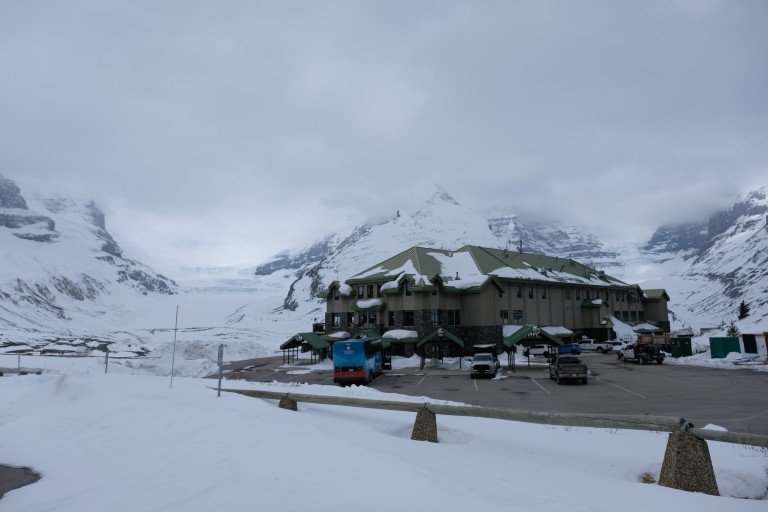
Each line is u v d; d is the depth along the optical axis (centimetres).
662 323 9312
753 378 3444
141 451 1008
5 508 716
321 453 901
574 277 7931
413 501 661
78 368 3069
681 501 722
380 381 3741
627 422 912
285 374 4431
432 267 6031
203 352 6134
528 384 3391
